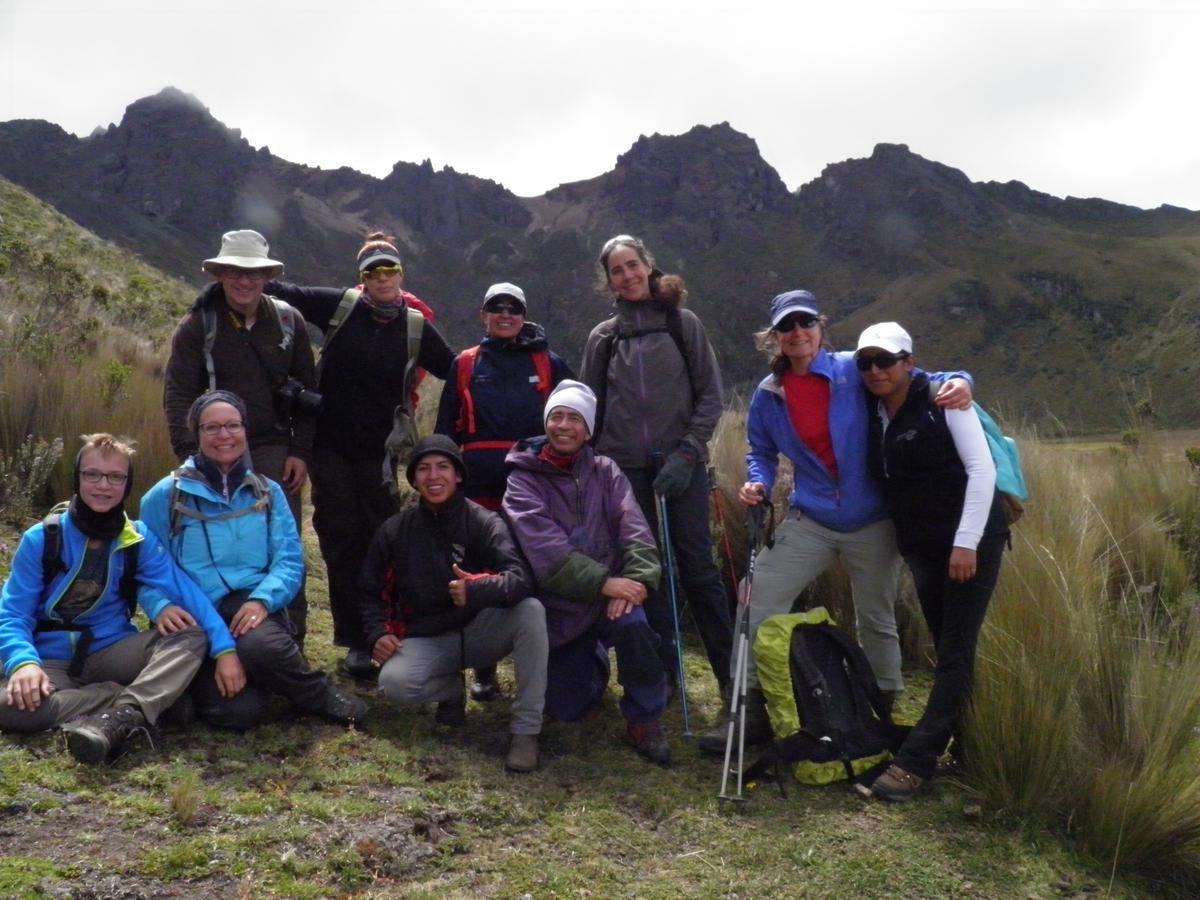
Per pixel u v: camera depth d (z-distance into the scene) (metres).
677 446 5.08
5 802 3.36
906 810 4.14
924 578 4.45
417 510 4.63
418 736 4.45
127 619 4.26
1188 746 4.32
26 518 6.17
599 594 4.51
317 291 5.25
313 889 3.18
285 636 4.31
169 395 4.75
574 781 4.27
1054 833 4.04
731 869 3.65
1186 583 6.50
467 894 3.29
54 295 11.14
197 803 3.47
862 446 4.59
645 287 5.14
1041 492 6.83
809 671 4.43
